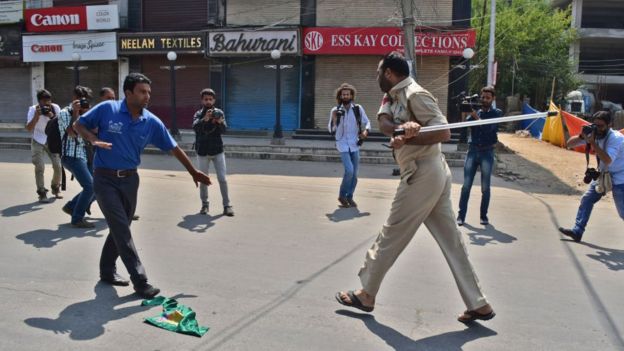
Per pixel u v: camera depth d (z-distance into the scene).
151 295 4.49
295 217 7.83
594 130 6.40
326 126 18.80
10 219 7.34
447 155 14.36
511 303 4.59
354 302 4.25
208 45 18.53
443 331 3.98
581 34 37.91
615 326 4.13
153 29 19.80
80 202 6.88
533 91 32.06
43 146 8.57
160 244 6.24
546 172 12.72
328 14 18.25
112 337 3.77
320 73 18.59
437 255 5.95
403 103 3.81
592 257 6.05
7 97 22.19
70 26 19.92
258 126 19.61
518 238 6.86
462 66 17.55
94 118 4.55
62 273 5.12
